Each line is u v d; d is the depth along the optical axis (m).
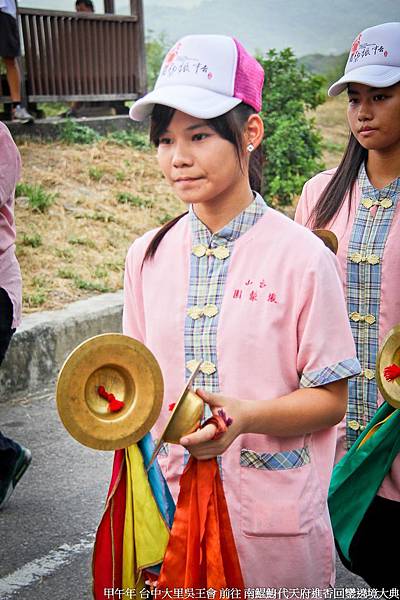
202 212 2.27
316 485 2.29
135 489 2.13
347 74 3.23
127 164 10.86
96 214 9.20
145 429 1.98
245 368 2.19
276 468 2.21
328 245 3.07
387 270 3.21
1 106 12.15
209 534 2.04
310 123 11.26
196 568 2.05
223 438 1.96
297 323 2.18
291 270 2.18
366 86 3.18
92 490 4.83
